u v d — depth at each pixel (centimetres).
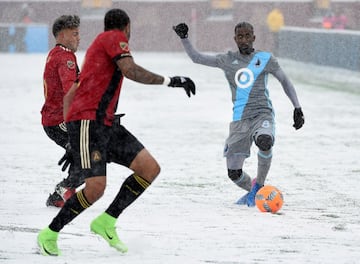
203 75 8969
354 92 7094
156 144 4150
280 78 2642
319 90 7262
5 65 10344
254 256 1973
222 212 2566
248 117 2645
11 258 1908
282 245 2098
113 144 1967
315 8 13950
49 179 3144
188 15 14512
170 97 6706
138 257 1941
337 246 2095
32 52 13625
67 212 1933
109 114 1941
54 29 2509
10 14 14500
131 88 7619
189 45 2656
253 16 14225
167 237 2183
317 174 3325
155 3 14512
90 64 1919
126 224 2355
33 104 6056
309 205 2694
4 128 4728
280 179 3206
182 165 3534
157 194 2881
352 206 2680
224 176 3284
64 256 1941
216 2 14412
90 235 2189
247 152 2673
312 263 1911
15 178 3161
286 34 11094
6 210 2531
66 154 2389
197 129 4741
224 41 14400
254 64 2639
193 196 2855
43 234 1941
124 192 1980
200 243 2112
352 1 13925
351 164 3578
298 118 2644
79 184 2553
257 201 2577
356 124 5003
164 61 11075
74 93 1939
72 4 14575
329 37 9325
